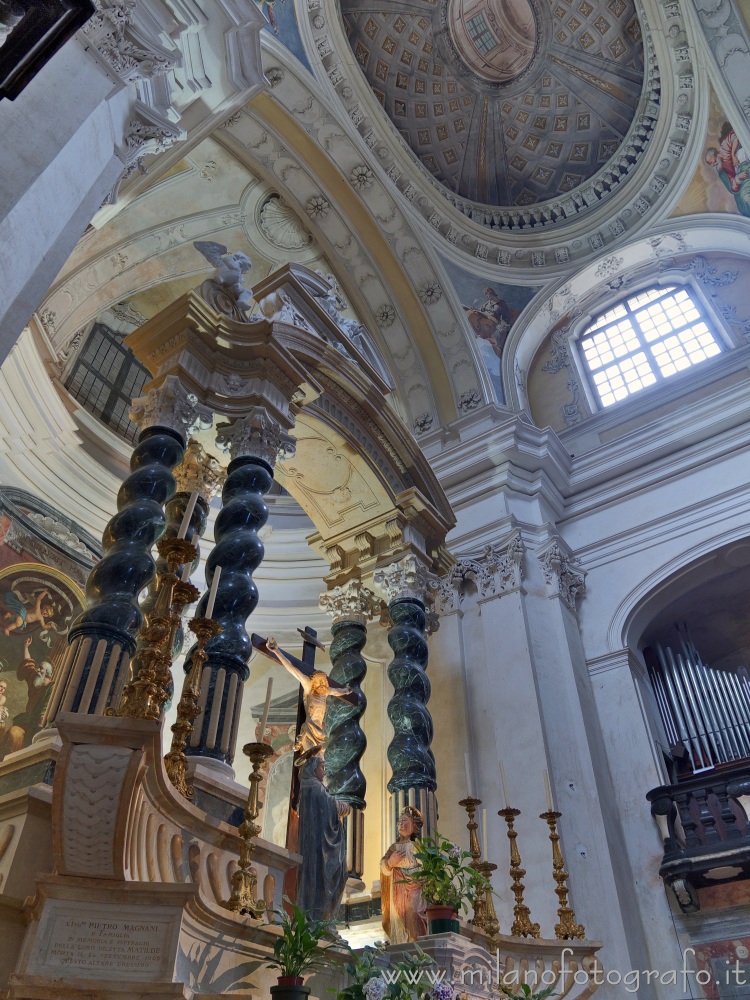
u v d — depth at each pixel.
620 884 8.39
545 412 13.56
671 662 10.78
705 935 8.17
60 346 9.95
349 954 4.21
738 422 11.19
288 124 11.92
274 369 7.26
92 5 3.30
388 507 8.40
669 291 13.53
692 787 8.73
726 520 10.55
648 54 12.81
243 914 3.91
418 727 7.10
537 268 14.27
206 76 7.35
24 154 4.33
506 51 14.20
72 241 4.64
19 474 9.55
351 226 13.09
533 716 9.30
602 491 11.84
